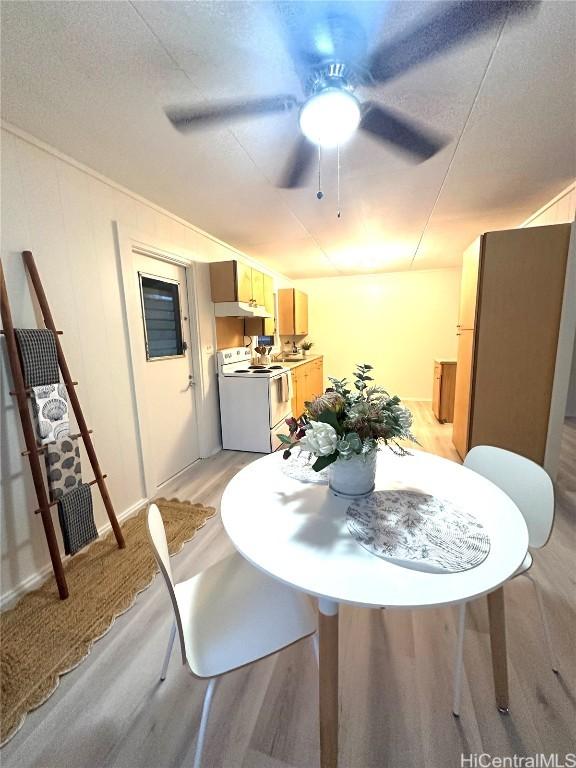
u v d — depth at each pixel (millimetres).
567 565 1676
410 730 1007
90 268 1961
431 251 4020
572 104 1434
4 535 1532
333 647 812
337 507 1061
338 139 1306
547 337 2383
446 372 4281
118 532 1906
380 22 1027
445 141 1699
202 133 1595
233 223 2922
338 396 1097
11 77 1222
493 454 1427
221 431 3568
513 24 1043
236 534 924
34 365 1565
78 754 975
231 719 1048
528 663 1192
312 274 5590
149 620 1436
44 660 1250
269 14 1005
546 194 2404
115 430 2193
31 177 1610
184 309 3014
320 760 900
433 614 1430
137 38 1081
